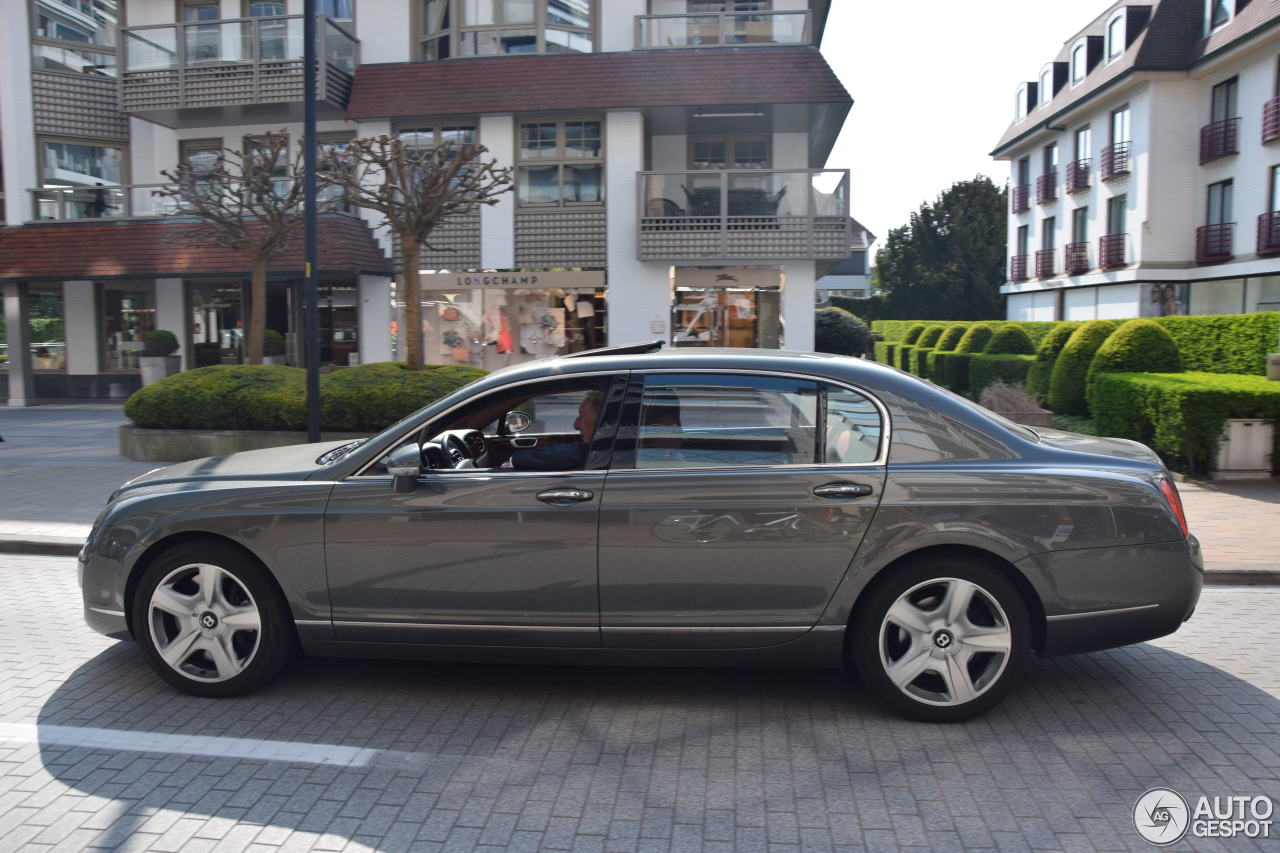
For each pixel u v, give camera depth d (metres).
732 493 4.04
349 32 21.06
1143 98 30.09
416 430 4.35
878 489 4.00
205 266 19.42
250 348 14.51
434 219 12.79
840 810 3.37
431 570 4.19
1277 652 5.11
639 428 4.20
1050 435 4.61
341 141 21.48
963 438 4.09
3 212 21.55
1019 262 42.38
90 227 20.08
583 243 20.42
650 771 3.69
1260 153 26.52
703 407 4.20
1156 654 5.08
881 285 54.28
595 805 3.42
